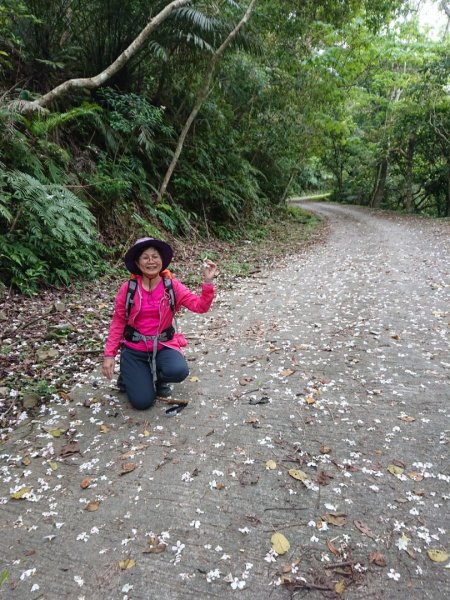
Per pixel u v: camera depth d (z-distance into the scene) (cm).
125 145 910
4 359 405
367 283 720
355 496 234
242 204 1415
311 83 1622
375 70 2212
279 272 866
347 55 1585
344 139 2327
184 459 270
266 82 1415
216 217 1256
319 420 308
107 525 221
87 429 307
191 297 320
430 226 1630
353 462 261
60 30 819
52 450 284
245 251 1102
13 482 256
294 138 1827
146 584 188
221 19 947
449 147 2236
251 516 223
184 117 1167
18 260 559
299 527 215
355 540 206
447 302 575
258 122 1616
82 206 652
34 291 578
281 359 419
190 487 245
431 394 338
